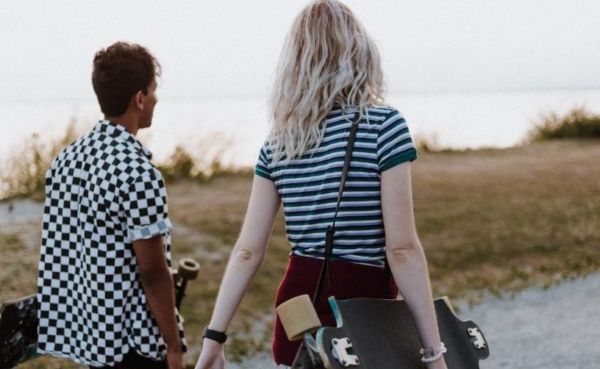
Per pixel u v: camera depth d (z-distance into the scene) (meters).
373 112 2.10
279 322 2.20
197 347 5.60
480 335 2.21
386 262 2.12
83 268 2.54
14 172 11.46
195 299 6.76
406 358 1.99
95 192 2.48
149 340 2.56
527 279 8.04
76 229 2.56
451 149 18.44
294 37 2.16
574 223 10.36
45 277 2.61
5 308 2.58
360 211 2.08
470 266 8.55
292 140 2.13
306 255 2.14
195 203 11.32
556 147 18.88
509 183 13.34
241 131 15.36
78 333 2.59
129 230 2.48
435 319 2.04
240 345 5.75
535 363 5.47
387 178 2.05
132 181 2.46
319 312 2.09
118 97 2.54
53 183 2.60
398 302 2.07
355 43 2.13
